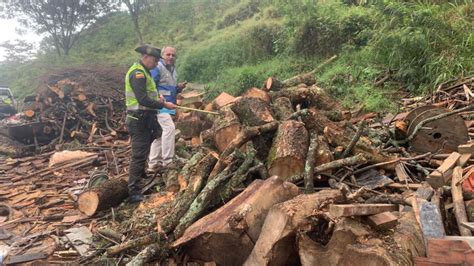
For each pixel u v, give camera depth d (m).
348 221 2.66
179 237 3.71
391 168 4.47
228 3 23.95
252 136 4.58
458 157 4.07
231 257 3.34
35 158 9.20
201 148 5.54
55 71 14.24
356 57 10.20
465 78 7.36
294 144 4.32
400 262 2.37
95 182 6.23
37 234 4.95
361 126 4.41
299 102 6.42
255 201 3.36
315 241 2.83
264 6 18.95
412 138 5.03
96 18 26.73
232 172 4.29
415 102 7.54
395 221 2.71
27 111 10.99
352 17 11.32
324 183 4.36
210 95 12.91
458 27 8.52
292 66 11.75
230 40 16.86
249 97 5.45
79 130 11.03
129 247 3.76
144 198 5.52
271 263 2.91
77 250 4.41
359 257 2.46
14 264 4.22
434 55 8.20
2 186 7.28
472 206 3.29
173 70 6.58
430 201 3.40
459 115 5.35
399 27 8.98
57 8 24.17
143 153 5.52
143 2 24.33
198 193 4.18
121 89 13.26
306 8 12.21
